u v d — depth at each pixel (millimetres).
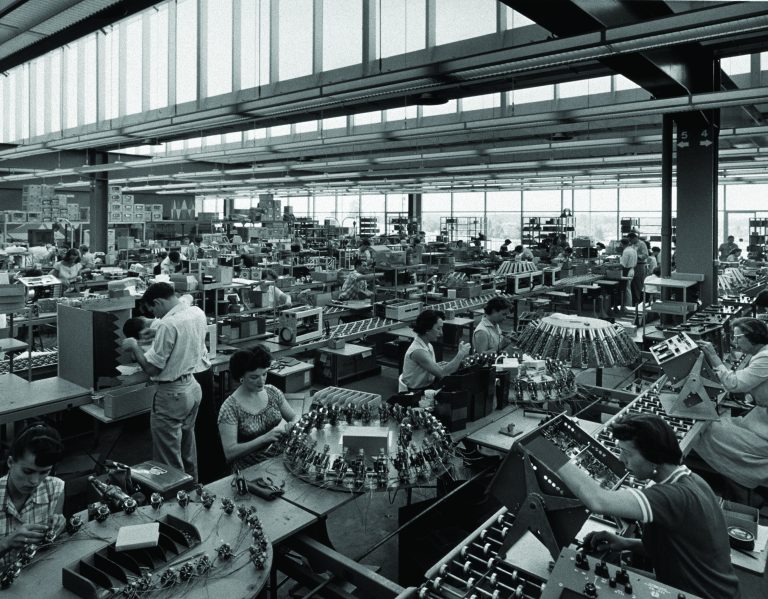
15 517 1961
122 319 3902
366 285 8258
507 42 7500
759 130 7324
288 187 20625
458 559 1811
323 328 5957
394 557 3170
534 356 3172
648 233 19828
